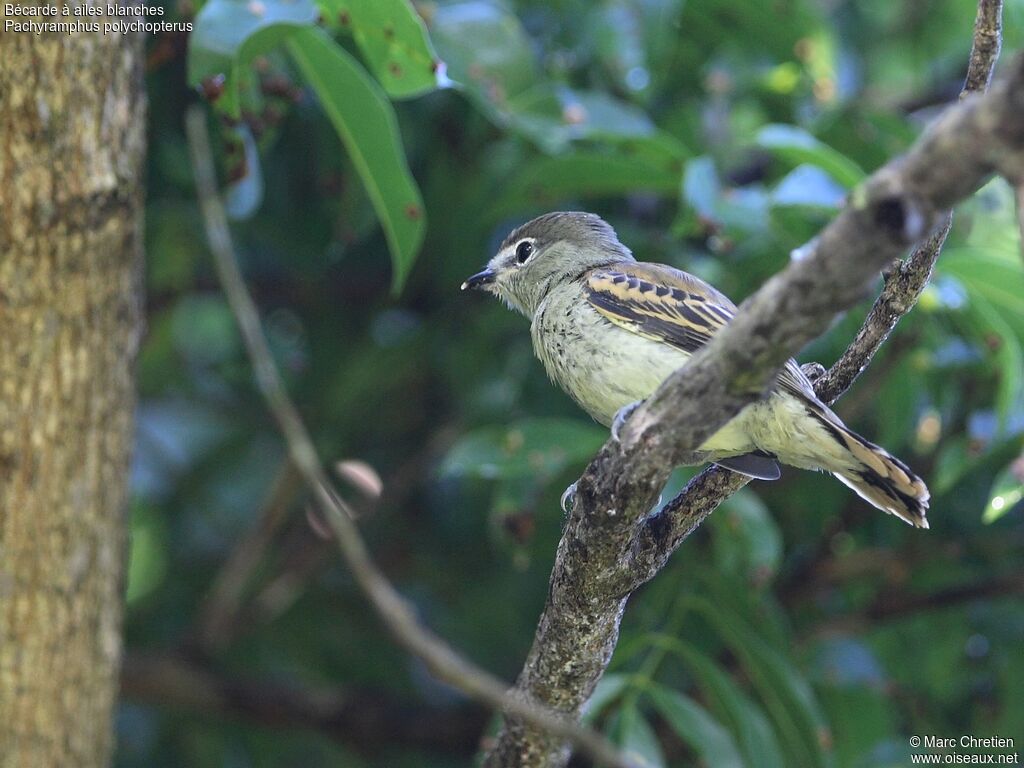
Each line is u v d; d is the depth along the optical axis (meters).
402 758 13.18
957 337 11.21
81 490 7.37
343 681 13.50
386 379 13.05
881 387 11.30
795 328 5.30
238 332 13.51
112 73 7.31
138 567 13.91
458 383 12.93
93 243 7.30
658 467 6.27
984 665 12.57
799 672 10.70
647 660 9.66
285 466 12.09
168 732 13.13
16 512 7.22
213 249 8.72
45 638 7.27
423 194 12.98
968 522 12.73
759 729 9.53
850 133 12.63
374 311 13.59
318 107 11.51
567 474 11.27
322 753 13.46
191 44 8.37
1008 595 12.17
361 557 6.63
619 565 6.92
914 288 7.07
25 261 7.18
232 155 9.18
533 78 10.66
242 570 12.34
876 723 11.37
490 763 7.86
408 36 8.63
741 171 13.75
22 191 7.13
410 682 13.35
